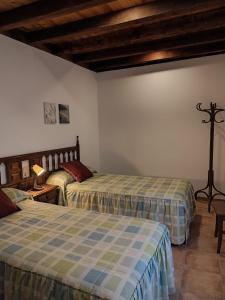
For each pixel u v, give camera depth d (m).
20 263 1.51
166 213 2.80
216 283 2.13
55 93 3.76
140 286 1.34
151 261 1.57
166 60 4.27
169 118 4.43
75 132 4.29
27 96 3.22
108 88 4.90
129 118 4.78
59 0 2.23
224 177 4.14
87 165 4.72
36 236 1.84
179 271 2.31
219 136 4.10
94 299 1.22
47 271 1.41
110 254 1.56
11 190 2.68
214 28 3.04
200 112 4.17
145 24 3.01
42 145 3.51
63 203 3.36
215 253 2.61
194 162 4.33
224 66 3.92
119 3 2.42
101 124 5.08
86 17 2.72
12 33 2.93
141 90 4.59
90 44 3.45
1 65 2.83
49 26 2.95
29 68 3.24
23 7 2.39
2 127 2.88
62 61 3.90
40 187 3.22
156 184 3.35
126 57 4.32
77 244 1.70
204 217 3.57
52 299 1.34
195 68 4.12
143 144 4.71
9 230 1.96
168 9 2.31
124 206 3.02
